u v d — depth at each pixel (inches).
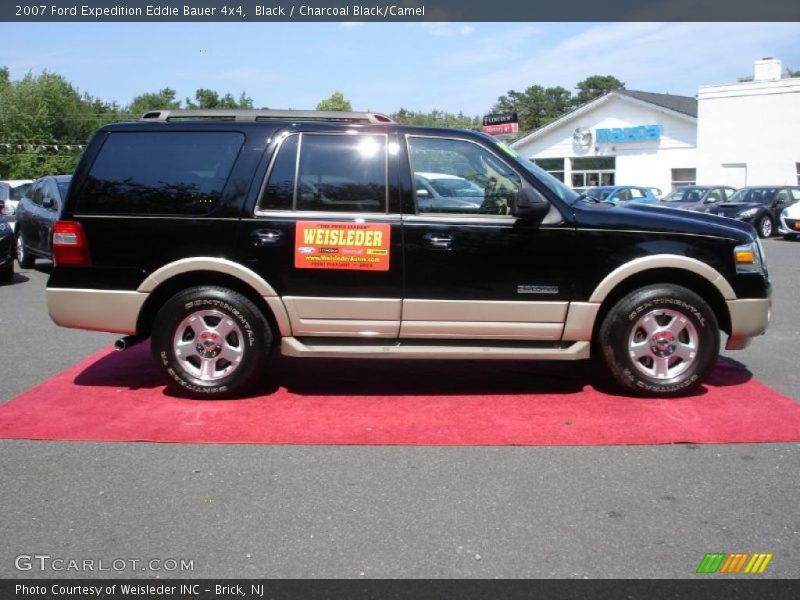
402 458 164.1
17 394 210.4
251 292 201.6
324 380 223.9
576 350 197.6
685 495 145.3
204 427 182.9
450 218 194.1
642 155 1419.8
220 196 195.5
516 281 194.9
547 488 148.6
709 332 197.5
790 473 155.0
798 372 231.8
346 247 193.6
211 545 127.2
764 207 827.4
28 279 472.1
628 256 194.1
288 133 197.2
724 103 1195.3
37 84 2279.8
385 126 198.7
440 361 247.0
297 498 144.6
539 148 1567.4
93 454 166.4
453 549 125.6
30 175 2154.3
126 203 197.6
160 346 199.6
